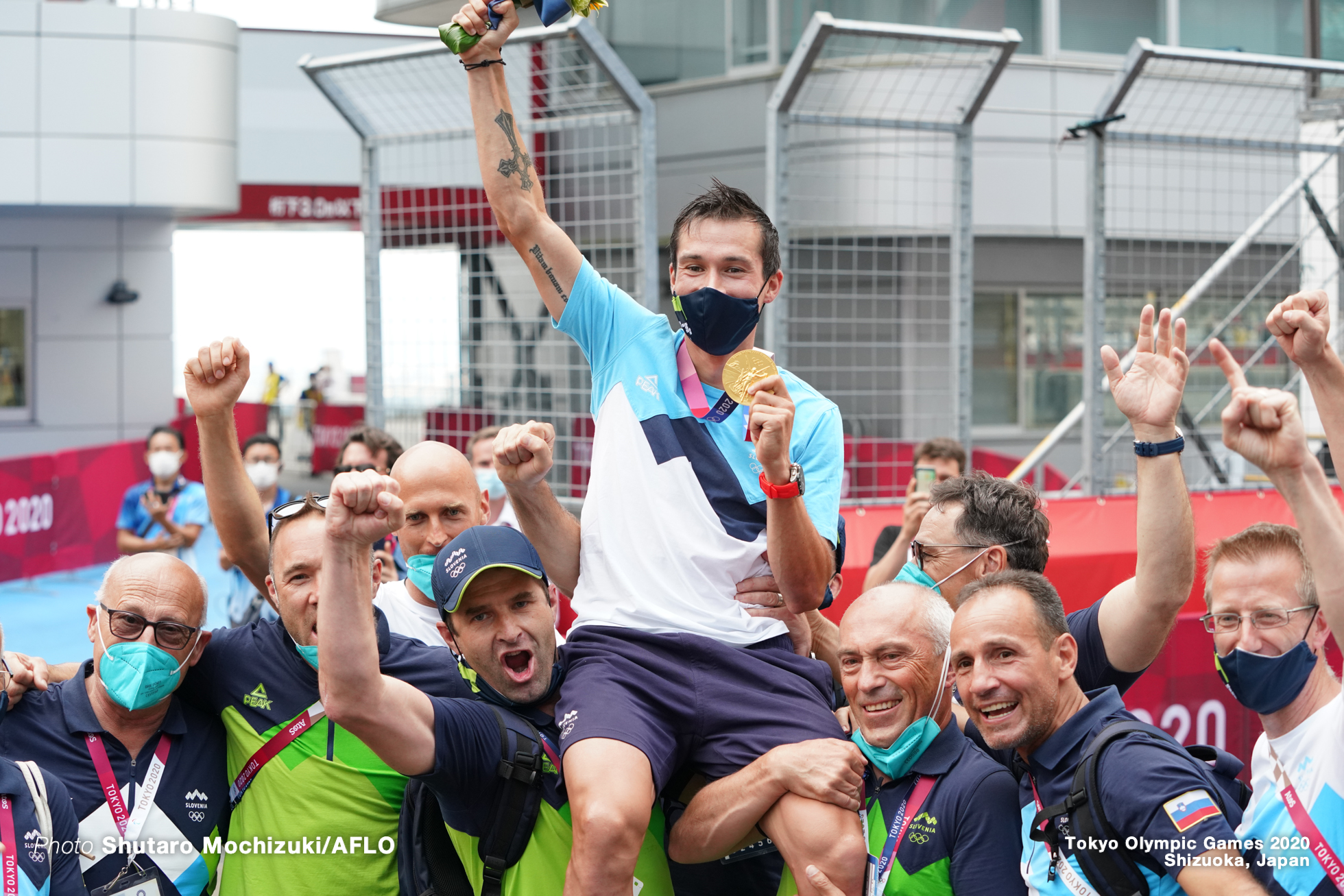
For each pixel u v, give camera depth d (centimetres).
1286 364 846
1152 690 511
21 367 1596
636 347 271
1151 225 820
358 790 275
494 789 249
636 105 599
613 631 254
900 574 317
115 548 1210
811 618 320
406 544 345
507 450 265
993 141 998
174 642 269
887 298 673
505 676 254
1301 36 995
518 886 248
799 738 246
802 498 244
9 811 239
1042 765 236
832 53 850
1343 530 222
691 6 992
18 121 1319
